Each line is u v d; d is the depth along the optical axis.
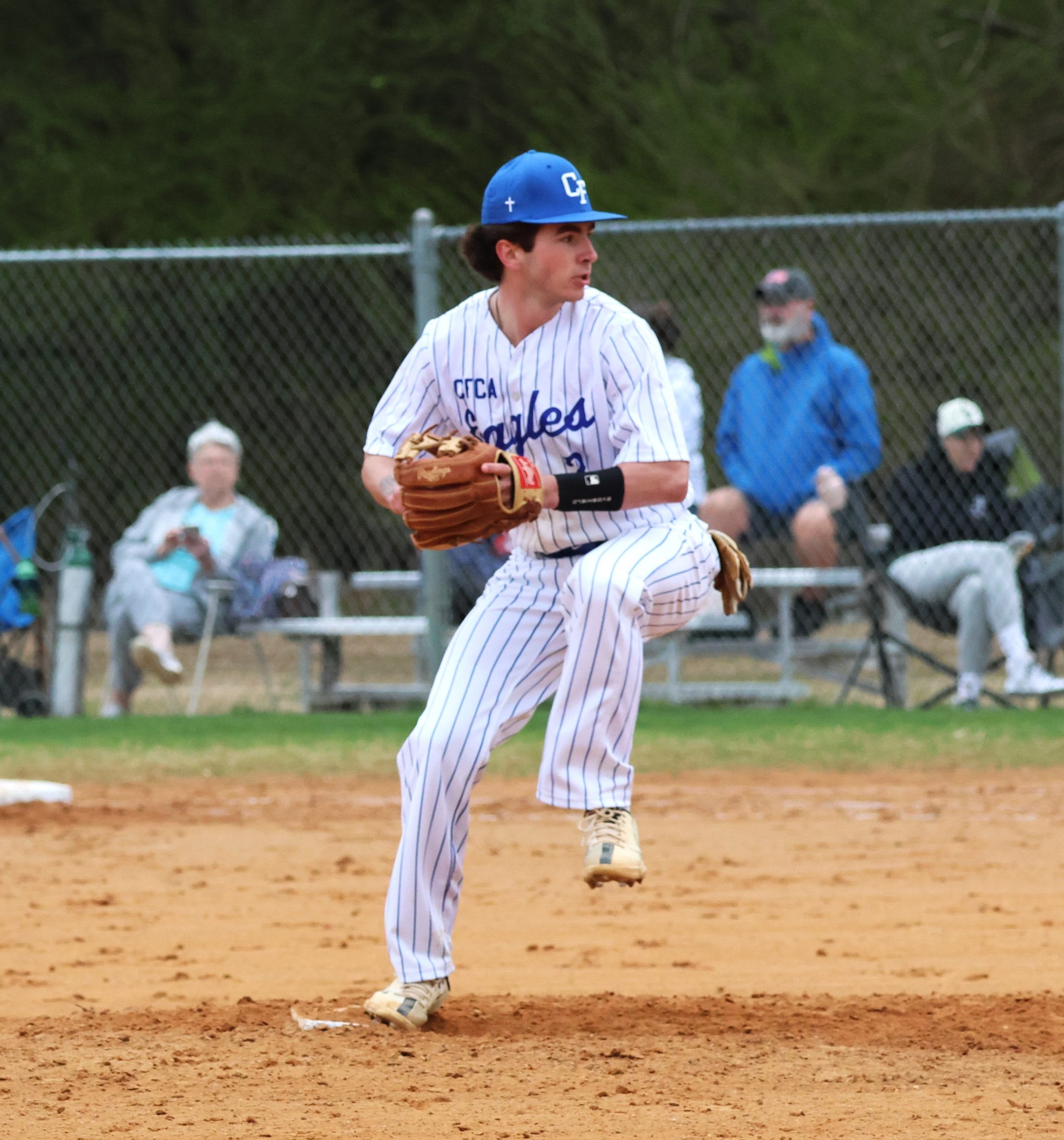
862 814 27.19
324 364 56.03
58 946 18.94
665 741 32.88
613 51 68.06
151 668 37.34
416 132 66.50
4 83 65.06
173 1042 13.67
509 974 17.34
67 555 38.84
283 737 34.19
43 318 53.94
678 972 17.38
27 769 31.00
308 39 65.25
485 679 14.09
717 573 14.44
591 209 13.63
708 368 50.78
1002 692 40.19
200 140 64.25
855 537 36.66
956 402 36.53
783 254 52.97
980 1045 13.46
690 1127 11.05
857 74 64.44
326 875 23.17
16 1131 11.11
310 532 55.72
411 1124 11.19
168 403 55.22
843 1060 12.96
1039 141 65.69
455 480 12.82
